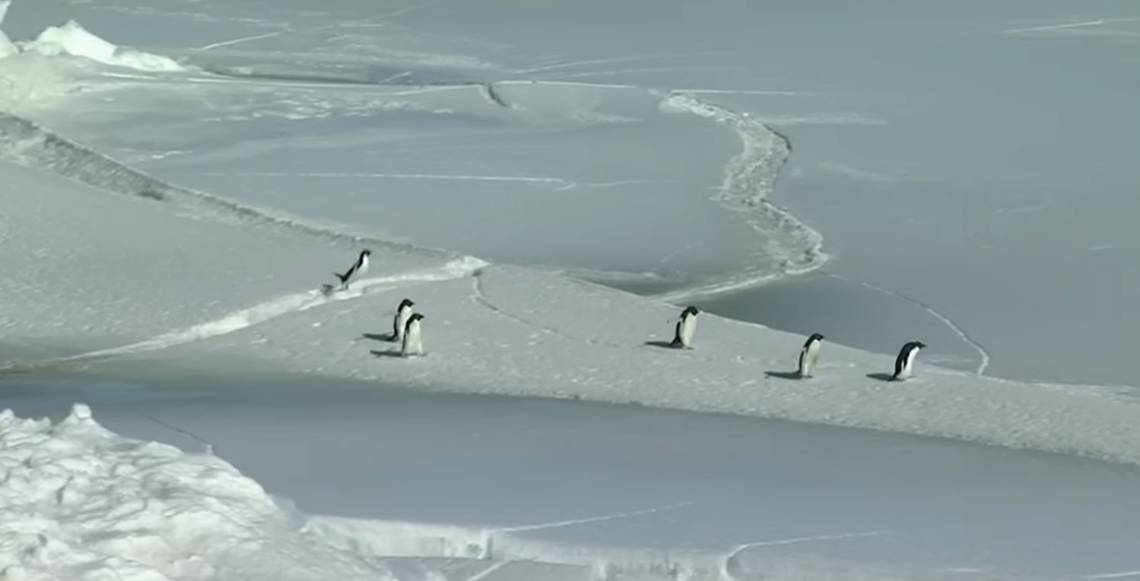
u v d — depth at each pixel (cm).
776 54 16150
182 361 6159
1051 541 3531
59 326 6600
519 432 4616
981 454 4638
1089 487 4184
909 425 5409
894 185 10456
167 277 7331
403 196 9738
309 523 3288
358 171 10406
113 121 11856
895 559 3306
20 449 3045
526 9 19762
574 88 13788
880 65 15425
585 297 7231
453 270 7644
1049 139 11950
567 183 10338
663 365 6188
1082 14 18688
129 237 8031
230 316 6750
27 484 2883
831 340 7362
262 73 15575
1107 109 13175
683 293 8069
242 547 2798
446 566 3194
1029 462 4550
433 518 3456
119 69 14000
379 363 6169
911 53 16150
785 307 7844
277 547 2852
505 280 7481
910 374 6050
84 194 8806
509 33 18062
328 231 8544
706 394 5794
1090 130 12294
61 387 5519
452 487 3775
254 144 11244
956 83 14438
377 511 3497
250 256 7788
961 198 10094
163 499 2916
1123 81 14538
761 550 3325
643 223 9394
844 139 11938
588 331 6681
